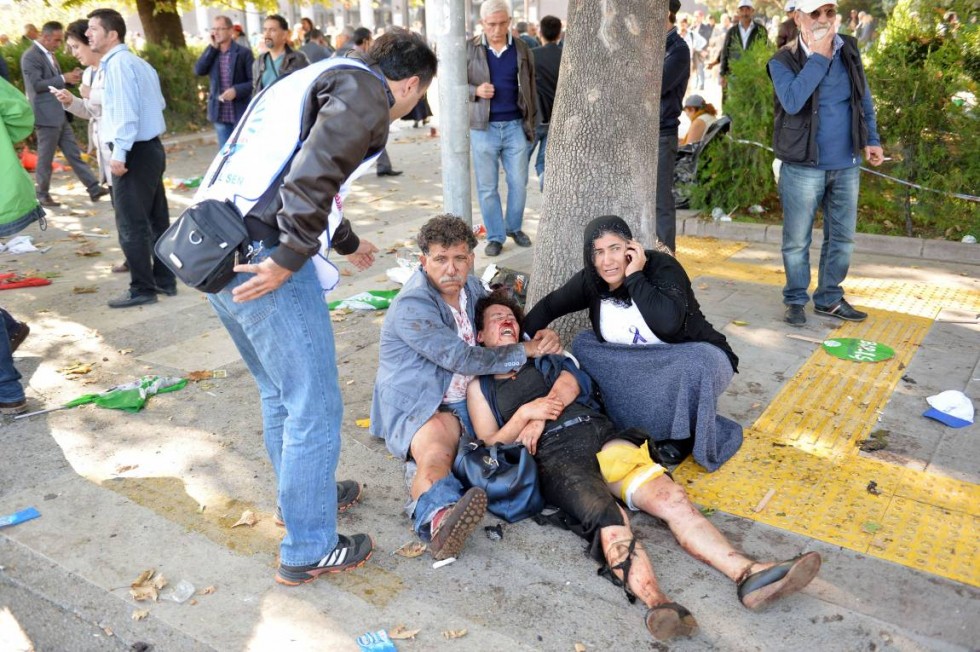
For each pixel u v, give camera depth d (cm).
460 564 305
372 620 276
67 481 365
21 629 280
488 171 699
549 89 815
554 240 448
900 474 358
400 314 349
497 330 369
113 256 739
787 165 518
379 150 260
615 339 371
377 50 260
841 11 2153
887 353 479
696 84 2161
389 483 363
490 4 664
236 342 295
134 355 513
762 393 436
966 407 404
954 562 300
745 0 1116
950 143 698
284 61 937
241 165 254
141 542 321
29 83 884
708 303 579
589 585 292
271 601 287
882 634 265
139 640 270
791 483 353
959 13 694
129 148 557
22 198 462
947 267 655
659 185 646
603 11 412
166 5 1571
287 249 244
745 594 274
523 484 323
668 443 369
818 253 701
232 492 356
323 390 275
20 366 497
